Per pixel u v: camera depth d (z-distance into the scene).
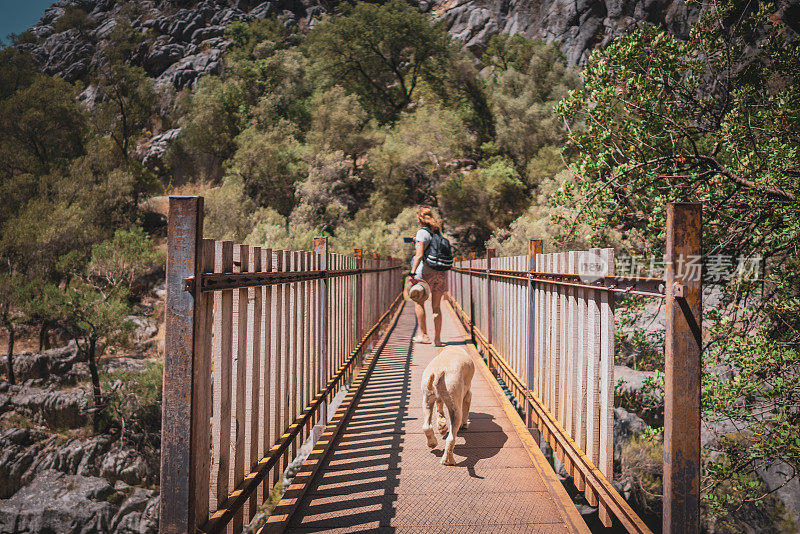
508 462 3.71
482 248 39.22
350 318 6.62
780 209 5.46
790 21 6.76
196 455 1.85
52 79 48.09
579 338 3.13
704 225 6.23
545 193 26.98
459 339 9.86
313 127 45.94
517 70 59.62
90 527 17.06
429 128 42.09
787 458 4.66
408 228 34.66
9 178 41.34
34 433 21.33
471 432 4.46
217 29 73.62
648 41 7.01
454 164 44.97
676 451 1.73
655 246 6.88
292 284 3.68
